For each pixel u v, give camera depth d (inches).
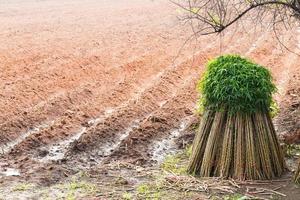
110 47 733.3
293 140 357.4
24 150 362.6
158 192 291.4
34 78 542.9
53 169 325.1
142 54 687.1
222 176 301.0
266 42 775.7
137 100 478.0
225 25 304.3
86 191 294.7
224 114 299.7
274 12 323.0
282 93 510.0
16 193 293.6
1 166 334.0
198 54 690.2
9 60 624.4
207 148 304.8
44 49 704.4
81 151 362.3
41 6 1262.3
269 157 303.3
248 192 288.4
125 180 306.0
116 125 411.2
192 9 322.3
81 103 475.5
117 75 579.5
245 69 298.7
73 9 1206.9
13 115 427.8
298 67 616.7
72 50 701.9
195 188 293.7
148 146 374.6
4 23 962.1
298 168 298.8
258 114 299.4
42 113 438.9
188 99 491.2
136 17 1069.1
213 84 299.0
